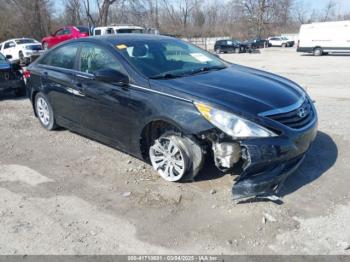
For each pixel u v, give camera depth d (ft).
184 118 12.10
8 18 131.95
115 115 14.67
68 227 11.00
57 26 150.00
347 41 90.17
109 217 11.46
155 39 16.79
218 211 11.52
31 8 138.10
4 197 12.91
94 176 14.32
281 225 10.73
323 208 11.60
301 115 12.48
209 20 226.99
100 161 15.70
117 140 15.16
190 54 16.42
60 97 18.03
